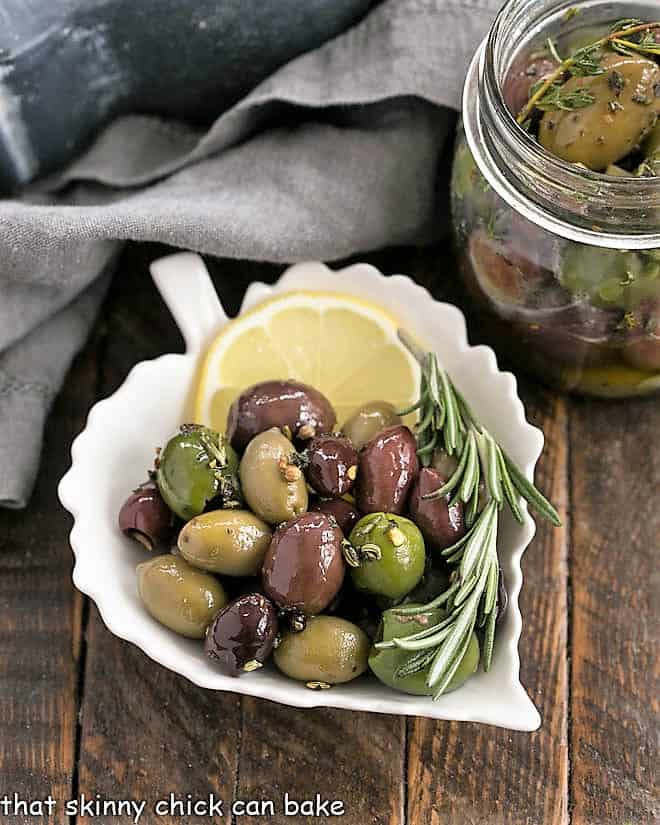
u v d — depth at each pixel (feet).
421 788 1.43
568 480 1.55
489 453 1.34
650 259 1.33
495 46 1.31
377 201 1.56
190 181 1.57
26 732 1.46
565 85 1.33
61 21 1.47
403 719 1.45
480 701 1.29
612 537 1.52
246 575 1.32
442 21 1.51
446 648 1.24
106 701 1.47
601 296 1.36
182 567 1.32
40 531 1.53
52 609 1.50
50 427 1.58
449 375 1.48
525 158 1.29
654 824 1.42
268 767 1.44
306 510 1.32
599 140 1.31
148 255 1.65
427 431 1.38
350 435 1.40
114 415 1.43
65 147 1.62
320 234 1.55
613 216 1.30
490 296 1.46
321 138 1.57
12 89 1.50
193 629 1.32
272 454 1.32
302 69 1.54
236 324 1.49
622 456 1.56
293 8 1.51
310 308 1.50
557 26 1.39
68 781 1.44
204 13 1.50
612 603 1.50
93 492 1.40
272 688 1.29
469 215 1.42
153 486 1.37
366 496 1.34
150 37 1.52
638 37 1.36
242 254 1.53
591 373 1.50
